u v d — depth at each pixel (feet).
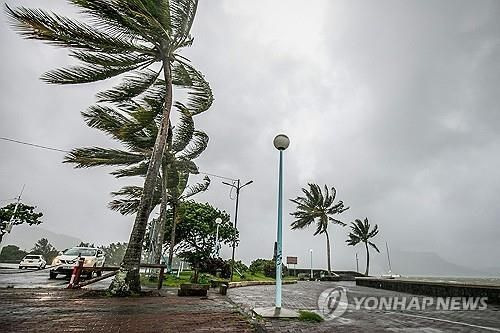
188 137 59.47
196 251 79.71
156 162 35.06
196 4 41.37
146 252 78.43
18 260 139.95
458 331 17.99
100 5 29.63
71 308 20.21
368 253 184.55
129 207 66.85
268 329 16.96
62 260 47.88
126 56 36.06
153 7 33.27
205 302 27.61
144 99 41.39
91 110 46.24
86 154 48.75
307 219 163.73
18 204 90.53
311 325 18.81
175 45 39.40
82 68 34.83
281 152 28.60
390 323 20.40
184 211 78.23
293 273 154.40
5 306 19.74
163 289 40.40
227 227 90.99
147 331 14.79
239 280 74.90
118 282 30.01
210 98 44.24
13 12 27.30
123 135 40.40
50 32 28.81
